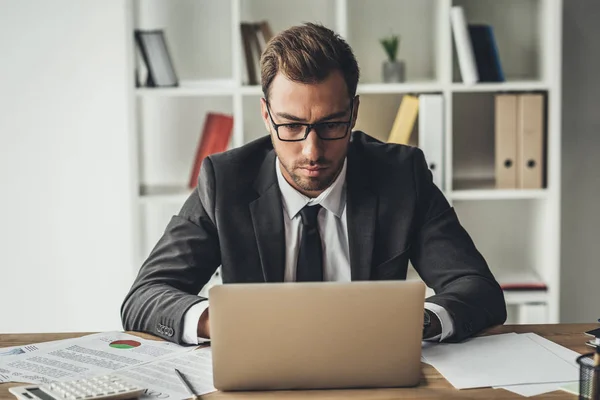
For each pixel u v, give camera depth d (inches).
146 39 113.9
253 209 74.3
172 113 126.4
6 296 131.3
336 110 66.6
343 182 75.6
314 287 52.2
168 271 72.3
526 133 115.3
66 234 130.3
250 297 52.0
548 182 115.4
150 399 51.1
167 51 114.5
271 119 68.6
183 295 65.7
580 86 126.2
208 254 74.6
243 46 115.3
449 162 114.5
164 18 123.4
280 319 52.2
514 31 124.7
